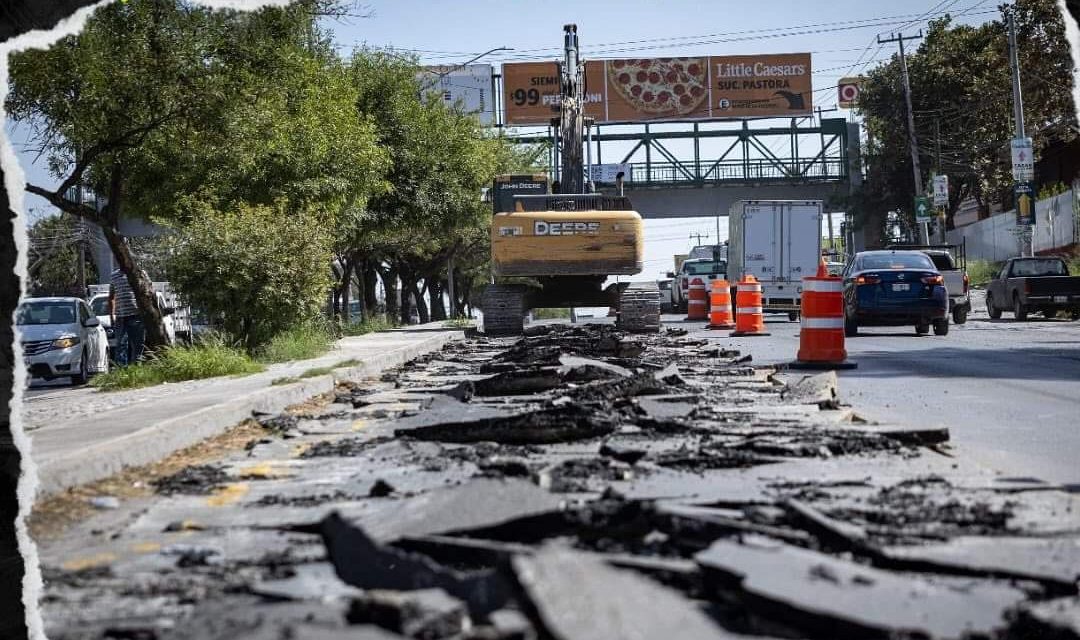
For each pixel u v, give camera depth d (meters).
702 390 11.91
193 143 21.12
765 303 37.25
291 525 5.57
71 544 5.40
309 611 3.80
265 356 19.72
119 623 3.92
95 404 13.02
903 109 72.94
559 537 4.87
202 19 20.22
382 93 39.62
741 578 3.86
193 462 8.35
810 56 91.31
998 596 3.88
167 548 5.13
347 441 9.10
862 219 81.25
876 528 5.02
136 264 20.33
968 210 79.44
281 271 20.14
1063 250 53.72
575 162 29.48
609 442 8.41
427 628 3.35
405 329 37.34
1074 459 7.69
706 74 91.12
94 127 19.09
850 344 21.33
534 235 26.30
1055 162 62.53
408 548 4.50
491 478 5.66
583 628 3.03
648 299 27.03
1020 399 11.52
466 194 42.19
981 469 6.89
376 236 41.19
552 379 12.33
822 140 89.62
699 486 6.28
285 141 24.92
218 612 3.94
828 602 3.61
